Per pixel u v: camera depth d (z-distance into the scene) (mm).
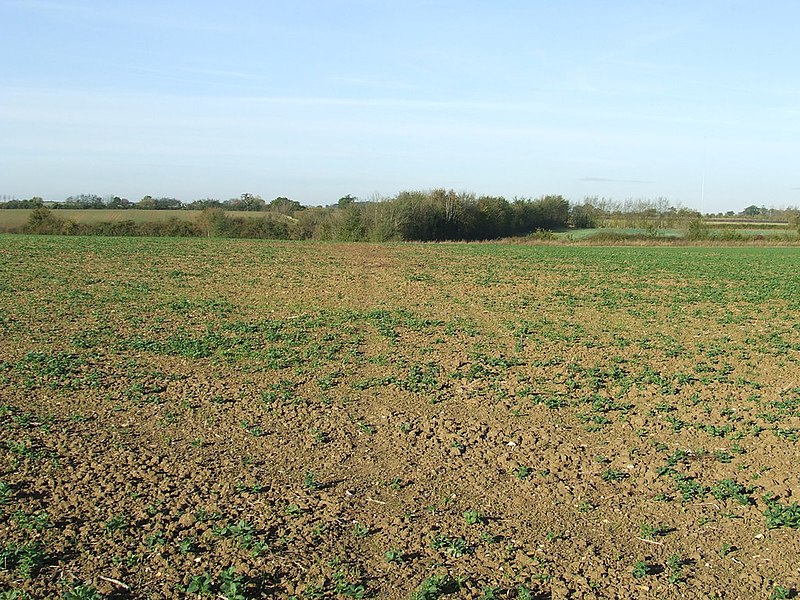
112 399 13719
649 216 103188
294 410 13344
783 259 51469
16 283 30141
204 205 111812
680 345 19859
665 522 9156
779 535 8828
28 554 7887
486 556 8188
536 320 23750
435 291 30891
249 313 24125
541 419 13141
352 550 8281
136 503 9250
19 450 10844
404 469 10711
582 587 7617
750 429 12562
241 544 8266
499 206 89375
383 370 16484
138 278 33062
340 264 42438
